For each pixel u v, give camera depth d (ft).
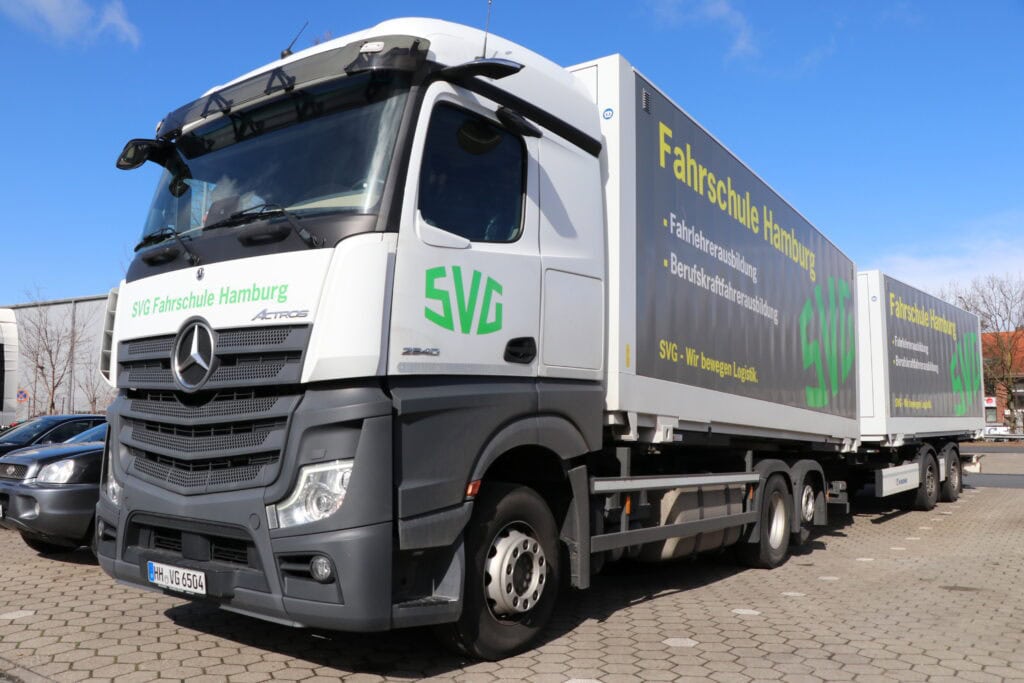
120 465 16.34
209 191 16.63
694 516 23.61
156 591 15.64
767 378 28.17
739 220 26.78
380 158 14.52
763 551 27.96
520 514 16.66
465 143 15.83
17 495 26.07
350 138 15.06
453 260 15.10
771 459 30.04
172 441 15.19
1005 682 15.71
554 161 18.01
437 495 14.33
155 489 15.23
